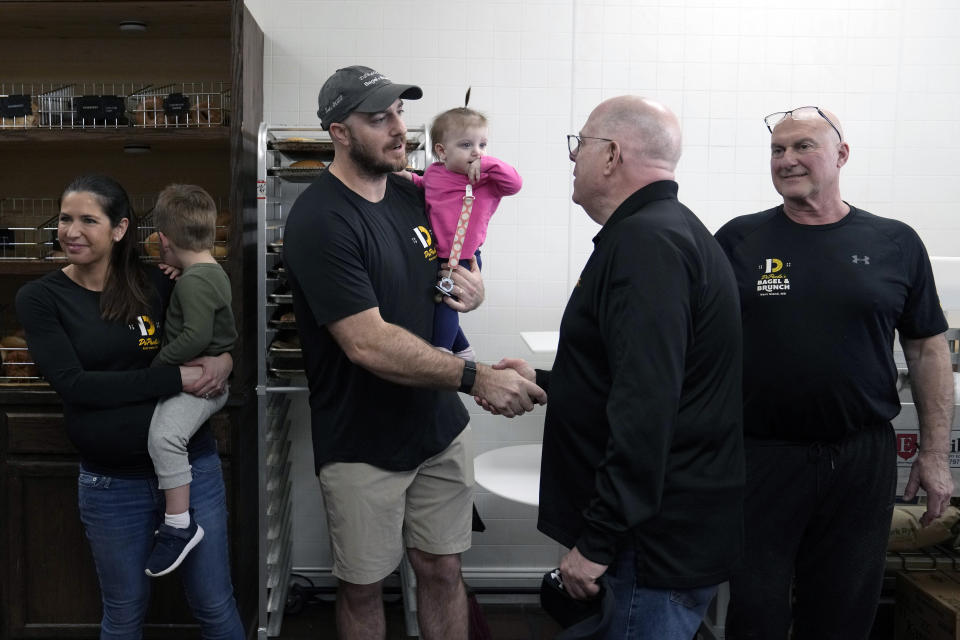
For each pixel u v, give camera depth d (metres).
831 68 3.14
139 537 2.20
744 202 3.18
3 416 2.62
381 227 1.92
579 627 1.40
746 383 2.05
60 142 2.70
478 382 1.86
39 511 2.65
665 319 1.37
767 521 2.05
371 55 3.08
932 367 2.13
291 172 2.72
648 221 1.44
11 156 3.04
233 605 2.33
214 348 2.29
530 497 2.41
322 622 3.03
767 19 3.12
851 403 1.98
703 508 1.47
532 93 3.12
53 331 2.09
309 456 3.21
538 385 2.05
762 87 3.15
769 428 2.05
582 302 1.52
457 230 2.08
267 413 2.86
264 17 3.05
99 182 2.11
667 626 1.48
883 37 3.14
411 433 2.00
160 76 3.05
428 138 2.79
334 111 1.84
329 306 1.80
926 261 2.08
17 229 2.89
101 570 2.20
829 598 2.09
